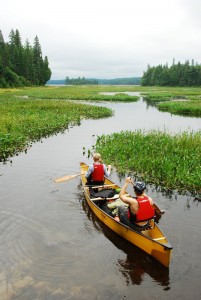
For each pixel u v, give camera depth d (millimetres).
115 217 7281
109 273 5582
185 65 154750
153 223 6613
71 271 5613
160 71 173875
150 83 180500
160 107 40875
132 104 46812
